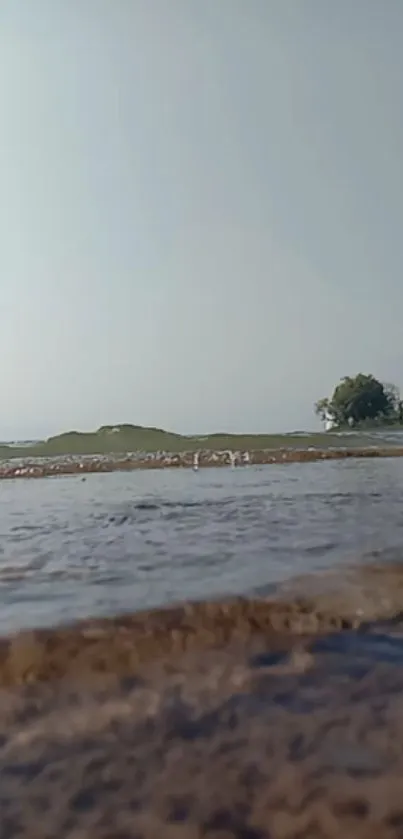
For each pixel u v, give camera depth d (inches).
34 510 410.6
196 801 108.7
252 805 107.7
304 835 101.0
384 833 101.1
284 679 155.6
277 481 546.0
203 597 217.8
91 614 200.8
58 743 126.7
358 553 284.7
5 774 116.6
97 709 140.9
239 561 272.1
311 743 125.2
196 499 456.1
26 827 103.4
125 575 249.9
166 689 150.6
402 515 385.4
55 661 166.2
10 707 141.9
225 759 120.2
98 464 611.8
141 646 175.9
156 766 118.6
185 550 295.1
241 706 141.3
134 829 102.9
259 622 194.7
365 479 550.9
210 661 167.0
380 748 123.0
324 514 391.5
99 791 111.6
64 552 291.9
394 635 184.9
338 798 108.7
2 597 220.8
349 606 208.1
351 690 148.7
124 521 370.3
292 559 275.0
